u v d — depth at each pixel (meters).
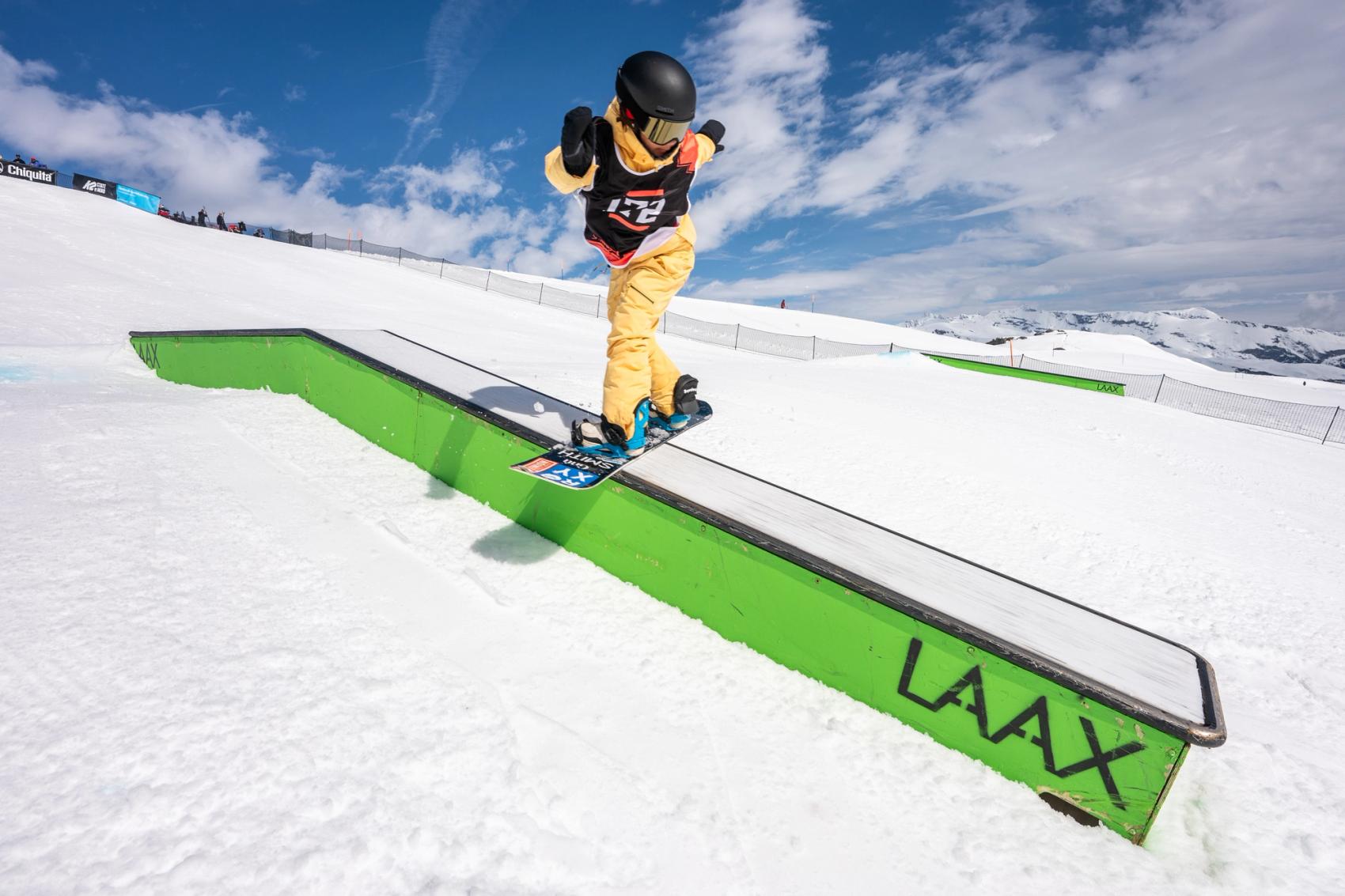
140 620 1.94
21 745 1.45
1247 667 3.43
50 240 15.35
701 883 1.50
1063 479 6.41
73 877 1.19
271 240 35.62
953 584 2.37
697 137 2.59
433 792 1.56
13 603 1.91
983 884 1.66
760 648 2.44
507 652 2.20
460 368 4.08
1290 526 6.23
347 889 1.28
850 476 5.33
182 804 1.38
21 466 2.78
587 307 29.67
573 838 1.53
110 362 5.24
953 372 17.08
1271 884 1.80
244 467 3.22
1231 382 33.16
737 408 7.04
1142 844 1.88
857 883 1.59
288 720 1.67
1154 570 4.52
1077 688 1.88
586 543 2.88
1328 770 2.51
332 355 3.94
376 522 2.88
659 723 2.01
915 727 2.17
